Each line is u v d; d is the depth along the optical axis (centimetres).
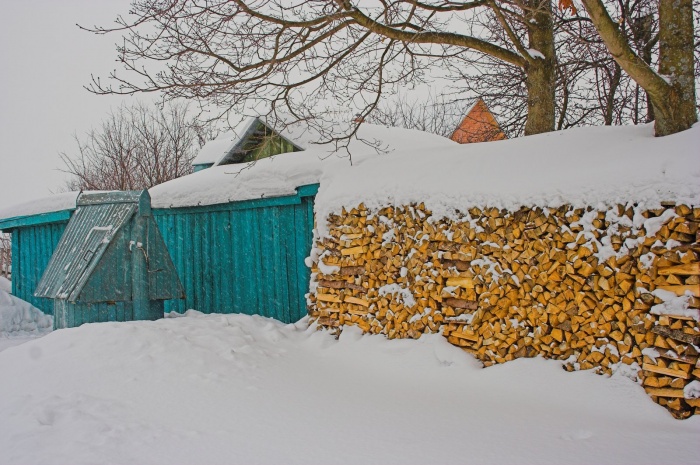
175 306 872
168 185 898
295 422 392
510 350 466
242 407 423
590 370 420
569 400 404
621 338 405
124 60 627
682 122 459
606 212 419
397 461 322
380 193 582
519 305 467
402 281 552
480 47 662
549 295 447
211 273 832
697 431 342
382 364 518
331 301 618
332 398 441
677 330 374
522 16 663
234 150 984
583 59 838
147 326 565
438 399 430
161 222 892
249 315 729
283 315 748
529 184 471
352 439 358
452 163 557
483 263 489
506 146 544
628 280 404
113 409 417
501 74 956
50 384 459
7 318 905
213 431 380
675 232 380
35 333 909
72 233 714
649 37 859
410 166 593
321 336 606
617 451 314
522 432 354
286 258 748
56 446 354
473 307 498
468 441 344
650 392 384
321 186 667
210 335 568
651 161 412
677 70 466
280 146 944
